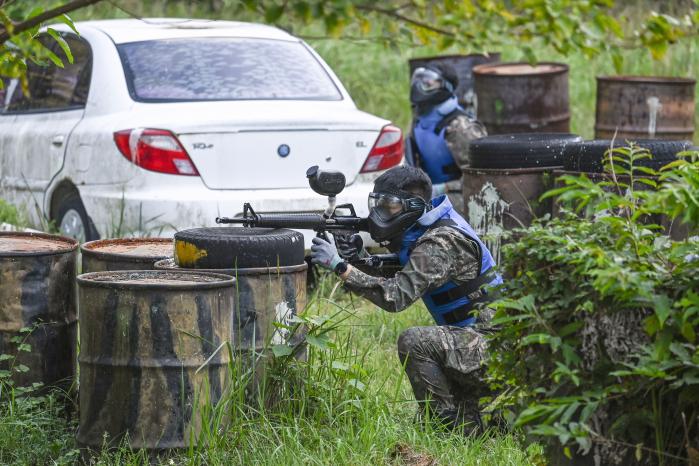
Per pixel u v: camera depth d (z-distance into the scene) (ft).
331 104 61.82
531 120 77.00
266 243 36.04
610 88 77.61
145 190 55.77
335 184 38.06
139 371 32.19
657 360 24.27
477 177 55.62
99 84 60.75
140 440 32.35
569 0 28.35
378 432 35.35
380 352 48.01
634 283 24.04
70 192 61.52
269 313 36.11
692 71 116.57
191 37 63.21
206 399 32.76
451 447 35.47
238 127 55.98
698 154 27.22
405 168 38.27
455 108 65.36
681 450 25.64
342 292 59.16
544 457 29.12
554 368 27.25
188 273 34.63
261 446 33.78
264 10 26.32
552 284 26.84
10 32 30.17
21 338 36.78
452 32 29.32
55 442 34.35
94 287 32.58
